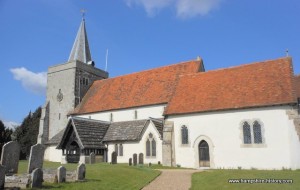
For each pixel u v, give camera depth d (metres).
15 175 16.00
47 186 14.82
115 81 45.06
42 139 46.62
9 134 47.03
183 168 28.14
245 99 27.45
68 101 46.31
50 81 49.91
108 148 35.31
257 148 25.75
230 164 26.78
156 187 16.69
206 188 15.93
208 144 28.28
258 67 30.30
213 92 30.41
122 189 15.59
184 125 30.11
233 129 27.23
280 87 26.59
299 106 26.67
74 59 50.06
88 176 18.58
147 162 31.98
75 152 34.44
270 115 25.70
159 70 41.06
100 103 42.09
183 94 32.47
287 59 29.02
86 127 35.03
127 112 37.81
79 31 54.22
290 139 24.39
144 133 32.88
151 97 36.81
